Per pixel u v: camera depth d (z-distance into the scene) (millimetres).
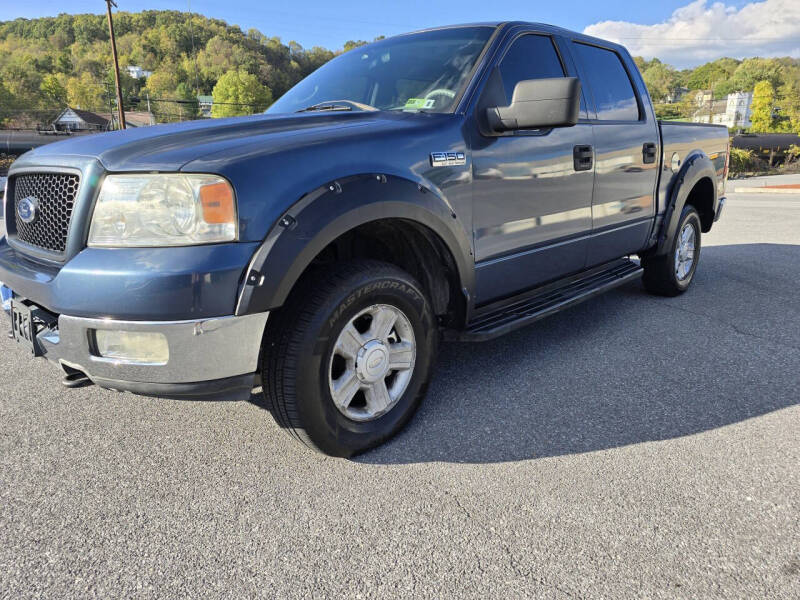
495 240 2693
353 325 2221
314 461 2227
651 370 3070
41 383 3000
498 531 1793
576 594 1530
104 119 77062
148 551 1717
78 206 1895
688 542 1729
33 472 2152
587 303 4414
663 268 4305
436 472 2135
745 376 2977
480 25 3025
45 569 1640
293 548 1729
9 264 2209
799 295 4613
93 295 1800
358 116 2557
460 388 2867
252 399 2797
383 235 2559
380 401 2307
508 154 2684
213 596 1540
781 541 1731
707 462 2172
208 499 1982
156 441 2391
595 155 3234
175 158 1874
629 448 2283
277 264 1851
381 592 1549
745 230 8477
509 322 2756
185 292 1764
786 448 2266
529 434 2404
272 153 1954
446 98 2633
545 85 2369
